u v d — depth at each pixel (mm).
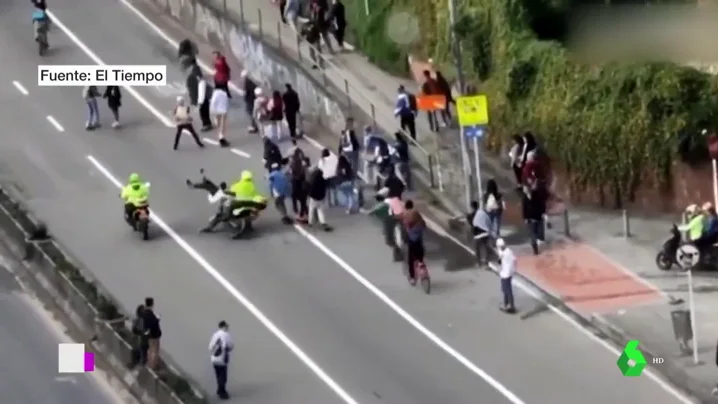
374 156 155875
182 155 169500
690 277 124250
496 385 121250
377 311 134875
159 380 118125
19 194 161000
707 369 121125
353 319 133500
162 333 131375
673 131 149375
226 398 120375
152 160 168500
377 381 122625
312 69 180250
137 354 123125
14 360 131000
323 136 173750
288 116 170125
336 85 179625
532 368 123938
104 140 174125
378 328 131750
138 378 122062
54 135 175750
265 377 123812
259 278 141750
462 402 118750
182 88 187750
